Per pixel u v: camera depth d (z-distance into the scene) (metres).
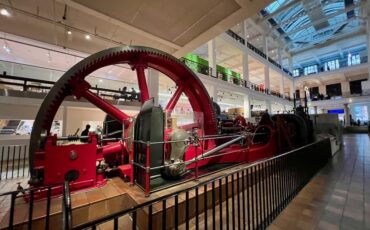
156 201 1.13
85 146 2.30
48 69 7.39
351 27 18.23
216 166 3.34
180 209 2.03
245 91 14.09
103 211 2.03
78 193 2.15
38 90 7.14
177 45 5.66
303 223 2.04
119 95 8.91
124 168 2.54
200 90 4.09
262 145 4.35
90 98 3.09
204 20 4.48
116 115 3.23
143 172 2.28
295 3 13.49
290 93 25.17
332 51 22.09
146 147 2.15
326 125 8.39
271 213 2.10
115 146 2.98
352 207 2.40
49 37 6.96
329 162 5.00
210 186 2.43
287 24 18.20
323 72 21.70
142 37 5.86
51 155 2.09
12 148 6.14
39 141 2.35
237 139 3.36
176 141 2.44
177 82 4.23
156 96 8.28
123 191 2.23
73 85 2.90
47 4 5.04
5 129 6.66
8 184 3.20
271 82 25.39
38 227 1.66
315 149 3.97
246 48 14.84
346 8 14.39
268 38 18.98
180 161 2.52
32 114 6.92
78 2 3.84
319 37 20.45
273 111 22.59
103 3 3.88
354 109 22.75
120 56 3.22
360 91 23.09
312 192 2.88
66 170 2.16
